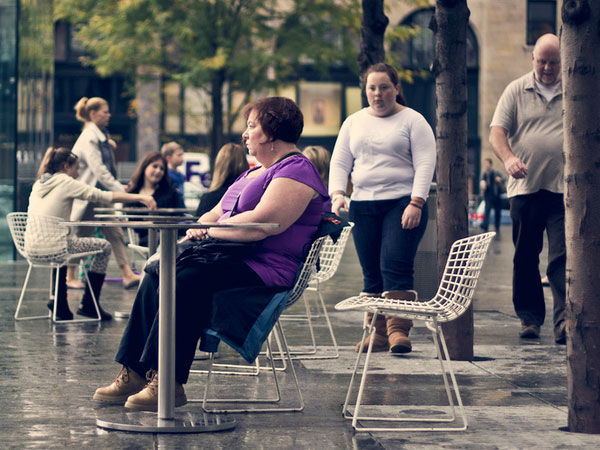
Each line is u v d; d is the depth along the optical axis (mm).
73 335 13789
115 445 7441
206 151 57438
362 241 12094
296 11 42281
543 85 13789
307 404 9102
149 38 41281
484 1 62531
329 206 8602
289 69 43406
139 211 14711
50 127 34375
